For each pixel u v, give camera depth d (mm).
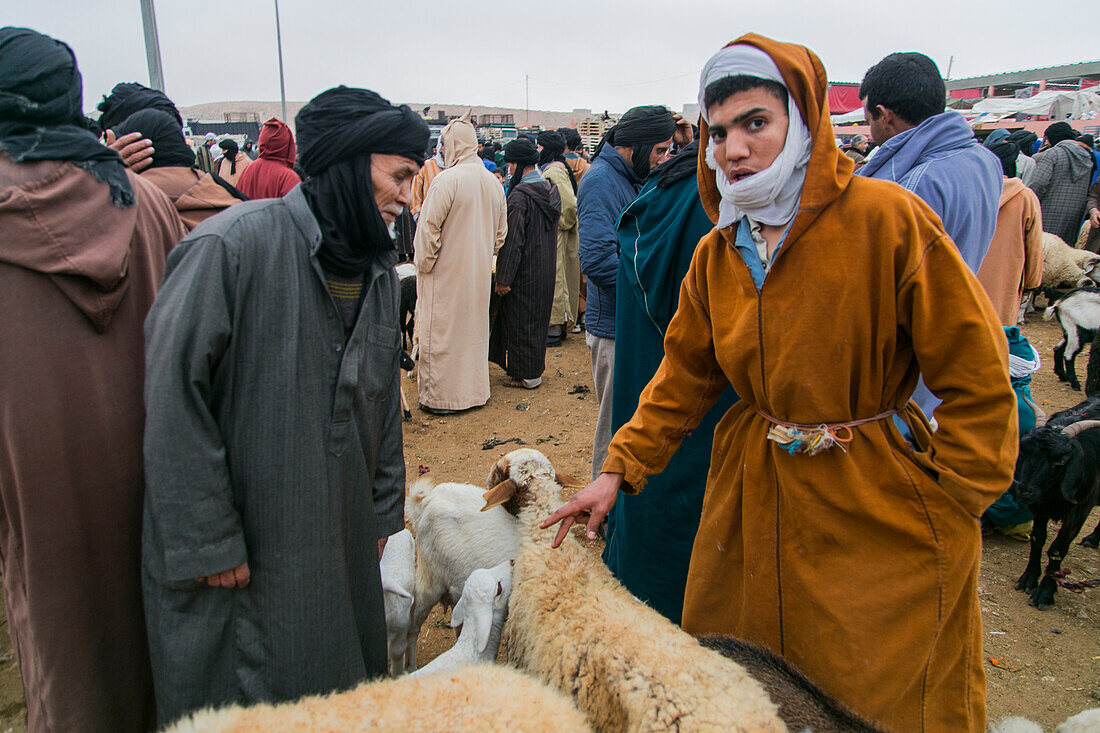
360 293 2021
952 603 1950
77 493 2025
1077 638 3672
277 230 1838
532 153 7230
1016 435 1877
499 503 2908
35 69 1898
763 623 2203
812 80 1834
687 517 3068
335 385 1943
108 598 2121
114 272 1977
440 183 6328
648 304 3143
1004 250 4461
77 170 1947
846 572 2002
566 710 1765
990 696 3258
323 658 1990
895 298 1862
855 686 1996
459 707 1695
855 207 1847
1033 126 18203
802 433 1990
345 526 2061
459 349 6688
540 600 2443
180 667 1885
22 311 1905
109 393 2061
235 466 1870
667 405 2402
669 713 1850
